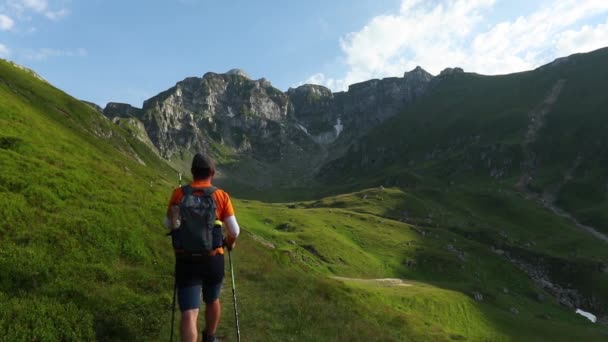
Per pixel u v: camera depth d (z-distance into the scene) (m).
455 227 180.00
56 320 10.41
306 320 17.27
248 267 25.66
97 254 17.75
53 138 42.72
